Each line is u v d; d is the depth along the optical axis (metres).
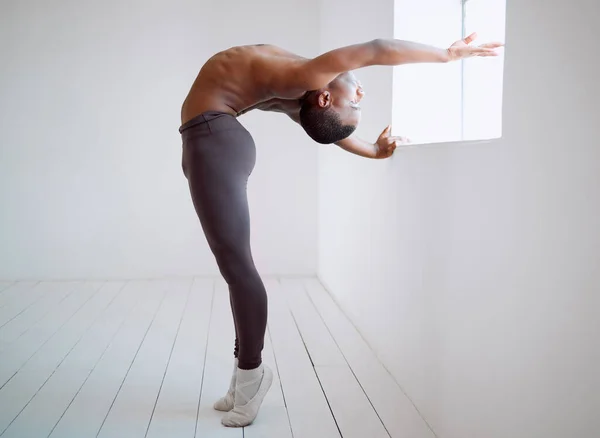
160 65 4.88
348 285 3.81
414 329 2.44
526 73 1.50
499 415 1.70
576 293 1.32
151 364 3.02
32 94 4.82
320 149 4.91
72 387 2.72
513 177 1.59
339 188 4.07
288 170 5.06
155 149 4.93
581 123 1.28
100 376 2.85
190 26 4.87
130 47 4.84
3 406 2.50
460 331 1.97
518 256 1.57
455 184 1.99
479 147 1.80
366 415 2.38
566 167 1.34
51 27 4.79
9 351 3.21
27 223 4.91
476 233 1.83
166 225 5.01
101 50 4.83
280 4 4.91
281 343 3.30
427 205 2.26
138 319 3.83
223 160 2.19
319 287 4.73
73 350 3.22
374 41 1.88
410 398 2.52
